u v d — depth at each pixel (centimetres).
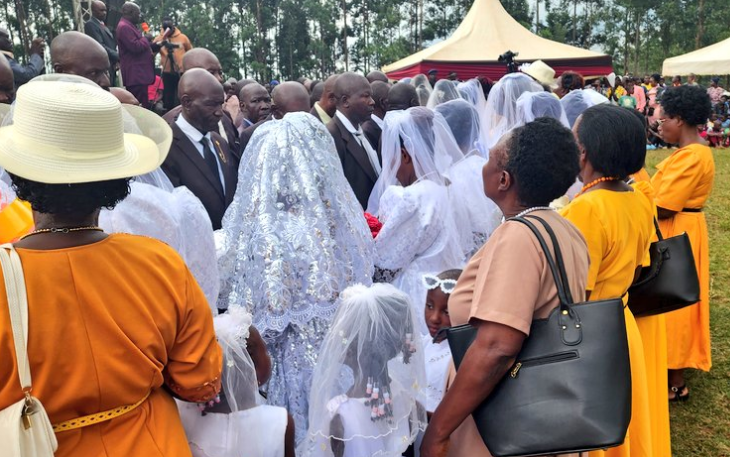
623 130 241
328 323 261
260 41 5825
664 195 406
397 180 337
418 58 1770
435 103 543
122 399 150
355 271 273
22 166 144
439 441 185
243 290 263
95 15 847
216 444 198
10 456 134
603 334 174
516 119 435
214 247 254
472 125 353
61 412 144
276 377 264
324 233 263
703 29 5209
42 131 147
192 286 168
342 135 482
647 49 5938
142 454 152
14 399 141
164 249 166
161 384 164
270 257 255
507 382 178
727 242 743
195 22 5231
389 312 215
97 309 146
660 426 309
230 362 198
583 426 168
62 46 391
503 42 1755
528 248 182
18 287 139
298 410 264
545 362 175
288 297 256
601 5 6231
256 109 651
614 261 244
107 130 153
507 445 174
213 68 611
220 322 203
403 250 300
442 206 302
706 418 393
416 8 6216
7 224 205
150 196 228
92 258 149
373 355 213
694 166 396
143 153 170
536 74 746
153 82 821
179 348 164
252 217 265
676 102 397
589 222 238
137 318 152
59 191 149
